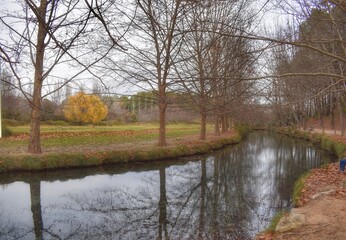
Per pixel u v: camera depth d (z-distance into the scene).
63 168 16.08
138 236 8.78
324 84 14.66
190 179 16.19
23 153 16.58
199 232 8.97
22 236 8.79
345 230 6.91
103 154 17.75
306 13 7.19
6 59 2.75
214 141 28.12
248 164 21.03
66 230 9.26
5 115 36.66
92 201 12.05
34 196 12.51
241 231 8.96
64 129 35.66
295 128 48.53
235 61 7.96
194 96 14.65
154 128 43.09
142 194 13.18
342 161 13.09
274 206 11.35
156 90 18.25
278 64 14.62
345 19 8.38
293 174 17.58
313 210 8.45
